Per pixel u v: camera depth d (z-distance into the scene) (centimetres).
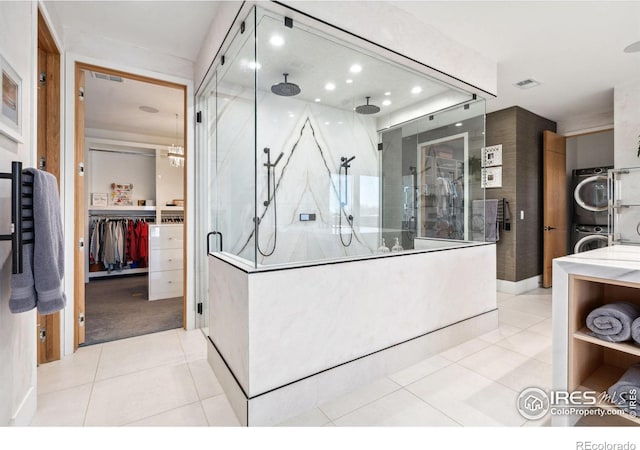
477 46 265
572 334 141
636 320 127
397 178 279
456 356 233
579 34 249
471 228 310
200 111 291
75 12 221
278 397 161
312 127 236
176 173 599
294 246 216
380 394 185
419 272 228
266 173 205
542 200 446
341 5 186
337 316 184
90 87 353
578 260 143
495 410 167
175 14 223
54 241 138
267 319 159
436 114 292
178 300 401
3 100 125
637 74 319
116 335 279
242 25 187
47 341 228
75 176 245
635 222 327
